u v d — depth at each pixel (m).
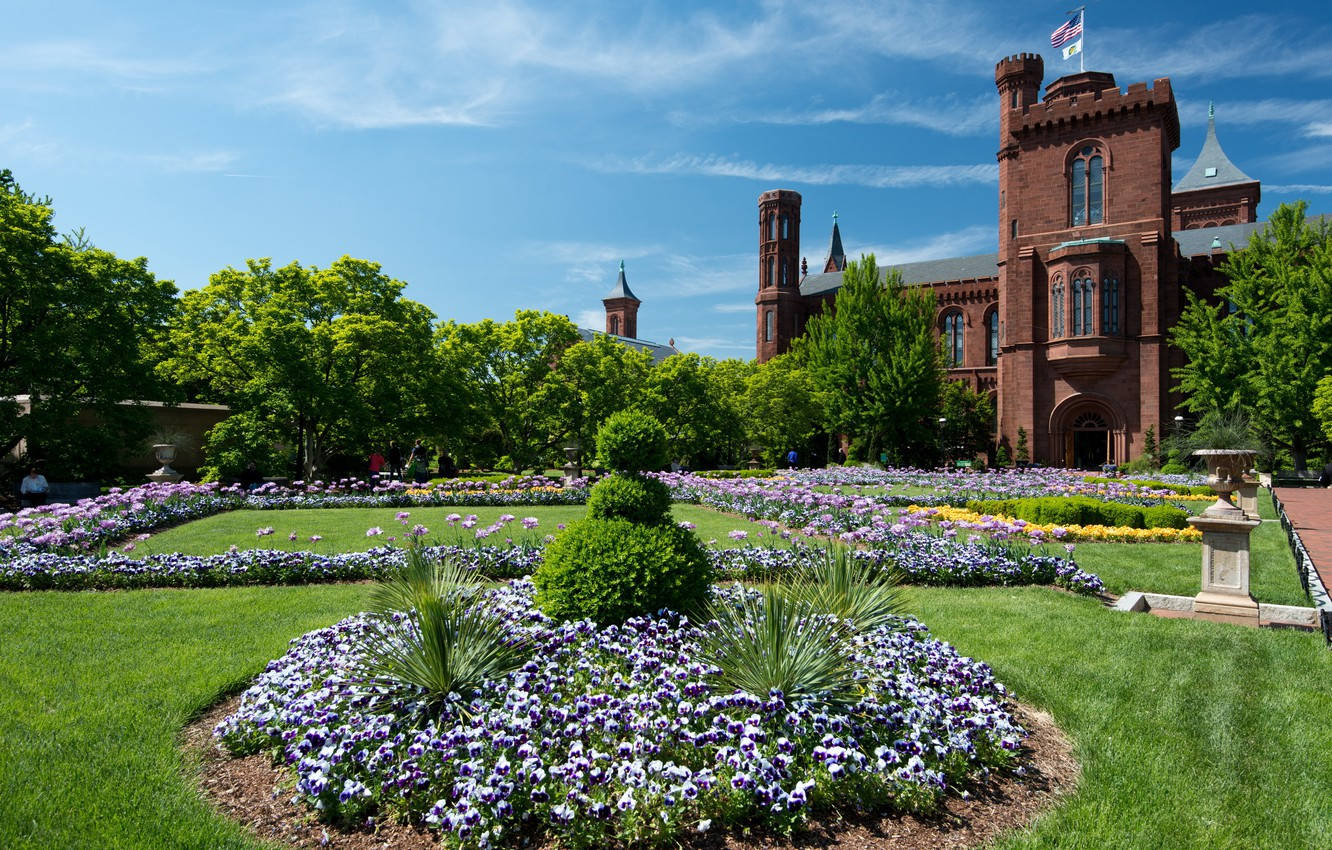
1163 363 45.06
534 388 37.72
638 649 5.68
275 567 10.35
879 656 5.58
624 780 3.97
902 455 50.84
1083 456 51.38
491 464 37.28
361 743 4.33
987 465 56.50
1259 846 3.92
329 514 18.77
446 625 5.12
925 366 48.88
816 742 4.46
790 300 76.56
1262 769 4.79
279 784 4.37
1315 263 39.62
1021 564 10.64
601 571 6.55
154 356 25.45
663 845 3.81
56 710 5.47
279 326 24.92
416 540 11.01
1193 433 36.47
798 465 54.12
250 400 25.28
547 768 4.18
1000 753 4.68
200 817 4.05
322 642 6.23
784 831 3.90
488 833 3.74
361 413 26.23
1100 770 4.75
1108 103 46.44
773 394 50.16
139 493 16.55
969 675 5.68
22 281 20.09
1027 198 49.25
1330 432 35.25
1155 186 45.56
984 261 68.69
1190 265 50.50
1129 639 7.60
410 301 32.12
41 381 20.72
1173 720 5.56
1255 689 6.20
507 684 4.98
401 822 4.05
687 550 6.93
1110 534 15.30
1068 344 46.06
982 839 3.96
